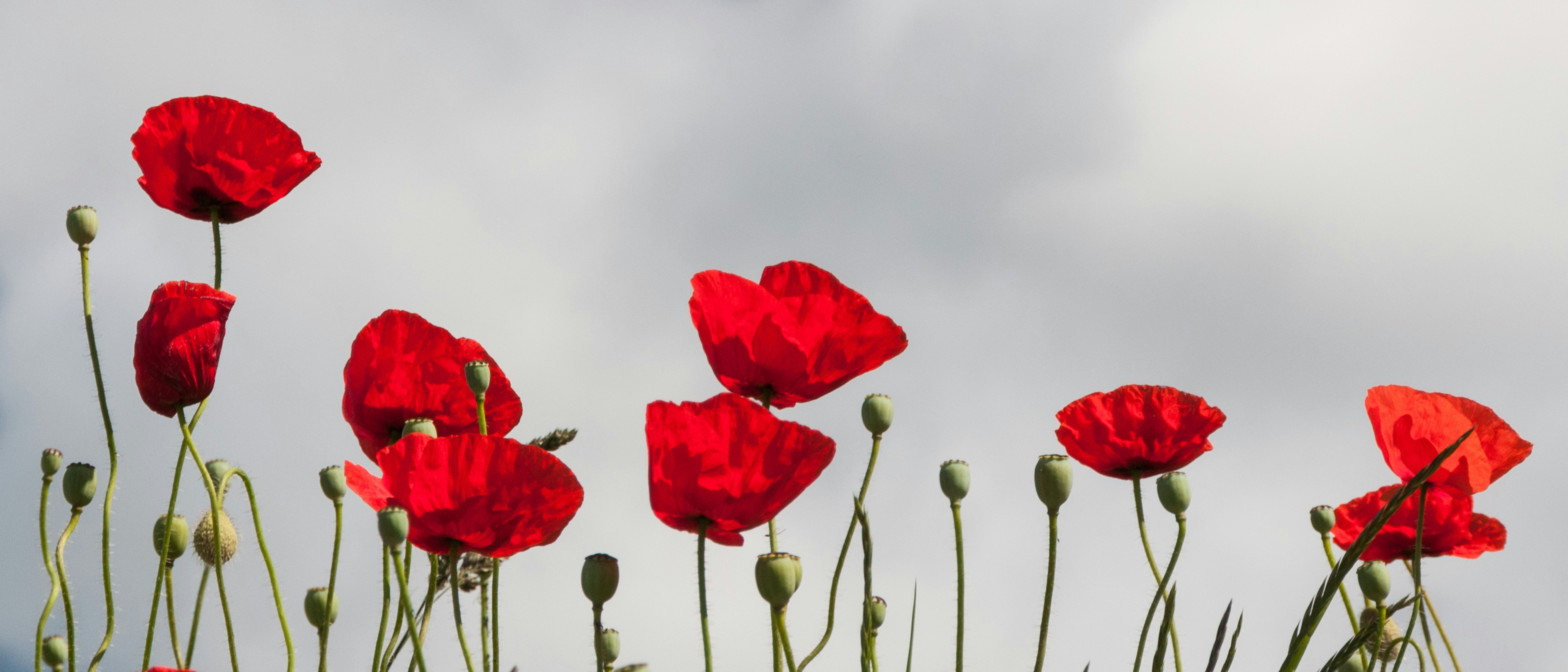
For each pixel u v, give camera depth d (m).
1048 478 1.11
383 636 1.08
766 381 1.16
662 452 1.07
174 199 1.21
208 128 1.19
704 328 1.16
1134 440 1.20
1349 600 1.19
